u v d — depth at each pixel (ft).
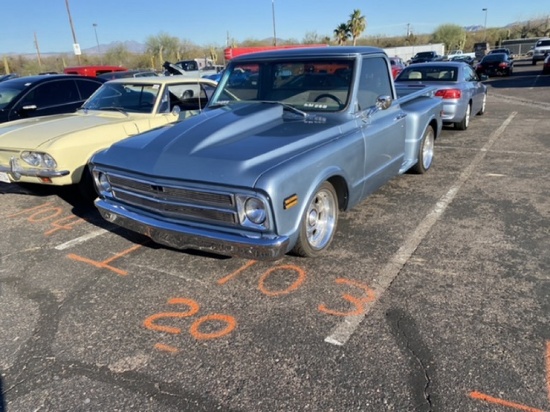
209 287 11.50
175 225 11.02
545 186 18.42
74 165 17.03
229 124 11.89
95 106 21.38
